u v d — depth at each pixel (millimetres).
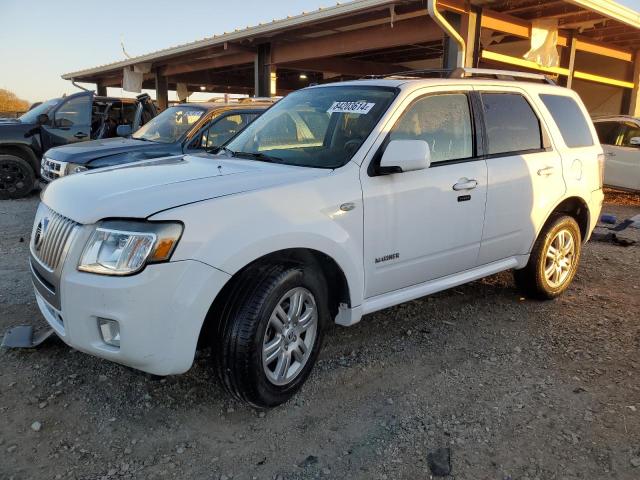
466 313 4754
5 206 9711
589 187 5199
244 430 3029
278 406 3258
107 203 2861
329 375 3641
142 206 2799
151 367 2756
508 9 10234
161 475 2660
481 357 3928
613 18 10852
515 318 4660
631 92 15227
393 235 3654
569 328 4461
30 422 3023
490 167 4262
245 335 2934
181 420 3098
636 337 4297
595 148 5359
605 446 2920
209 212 2832
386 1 9547
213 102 8688
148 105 11148
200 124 7824
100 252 2754
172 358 2754
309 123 4031
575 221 5156
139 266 2670
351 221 3396
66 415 3100
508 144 4516
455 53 10000
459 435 3012
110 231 2748
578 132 5254
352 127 3766
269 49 14469
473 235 4199
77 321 2799
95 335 2789
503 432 3041
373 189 3516
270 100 9109
